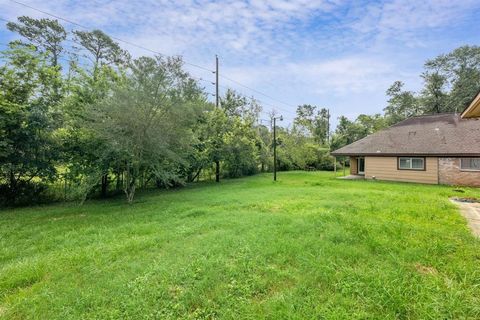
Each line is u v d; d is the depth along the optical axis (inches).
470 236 173.8
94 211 304.3
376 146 638.5
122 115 312.2
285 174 805.2
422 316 92.9
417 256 140.6
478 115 224.7
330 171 945.5
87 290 116.8
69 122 366.3
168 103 330.3
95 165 359.9
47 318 99.0
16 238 203.8
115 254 158.2
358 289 109.3
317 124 1721.2
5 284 125.3
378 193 371.2
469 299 100.5
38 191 372.8
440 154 515.5
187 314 99.1
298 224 203.5
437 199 316.5
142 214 275.1
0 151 305.6
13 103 327.3
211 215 254.8
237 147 645.9
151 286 116.8
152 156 347.6
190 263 138.5
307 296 107.6
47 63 394.6
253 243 164.4
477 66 1058.7
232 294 111.4
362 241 165.0
